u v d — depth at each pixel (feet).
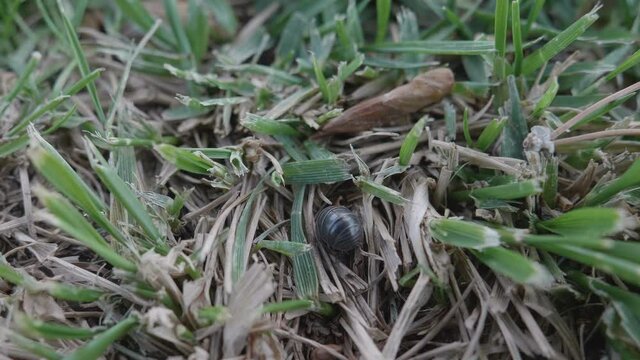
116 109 0.40
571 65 0.41
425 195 0.36
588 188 0.36
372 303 0.35
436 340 0.35
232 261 0.35
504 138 0.37
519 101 0.38
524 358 0.34
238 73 0.43
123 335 0.33
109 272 0.36
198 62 0.44
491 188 0.35
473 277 0.34
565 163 0.38
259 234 0.37
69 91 0.38
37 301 0.34
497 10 0.38
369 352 0.33
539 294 0.33
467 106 0.40
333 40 0.43
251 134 0.40
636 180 0.33
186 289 0.32
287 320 0.35
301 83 0.42
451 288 0.35
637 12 0.42
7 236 0.37
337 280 0.35
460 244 0.33
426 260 0.34
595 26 0.44
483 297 0.34
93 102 0.41
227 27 0.45
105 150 0.40
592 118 0.38
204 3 0.46
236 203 0.37
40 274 0.36
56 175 0.31
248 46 0.45
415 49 0.42
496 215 0.35
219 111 0.41
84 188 0.32
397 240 0.36
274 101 0.41
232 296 0.33
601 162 0.37
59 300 0.35
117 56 0.44
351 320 0.34
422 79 0.39
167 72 0.43
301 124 0.40
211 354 0.32
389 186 0.38
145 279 0.32
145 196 0.36
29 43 0.44
